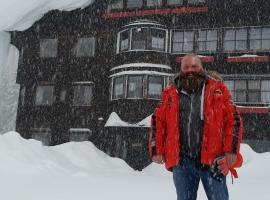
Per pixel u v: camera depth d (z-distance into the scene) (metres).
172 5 28.02
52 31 31.00
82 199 6.75
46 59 30.95
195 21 27.39
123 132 26.53
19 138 14.26
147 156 26.44
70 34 30.52
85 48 29.98
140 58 26.89
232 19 26.78
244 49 26.31
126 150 27.09
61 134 29.61
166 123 3.57
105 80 28.95
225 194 3.33
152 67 26.59
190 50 27.25
